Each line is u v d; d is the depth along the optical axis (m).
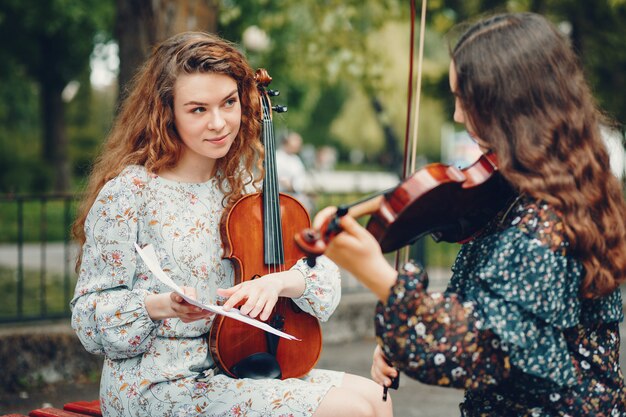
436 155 30.59
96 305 2.44
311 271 2.66
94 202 2.54
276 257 2.71
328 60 9.69
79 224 2.71
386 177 29.00
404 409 4.82
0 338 4.88
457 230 2.07
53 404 4.71
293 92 16.05
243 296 2.42
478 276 1.88
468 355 1.81
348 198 8.55
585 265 1.87
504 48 1.92
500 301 1.82
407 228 1.97
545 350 1.84
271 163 2.79
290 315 2.71
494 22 1.98
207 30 5.39
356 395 2.41
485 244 1.98
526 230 1.85
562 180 1.86
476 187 1.93
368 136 31.00
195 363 2.53
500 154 1.90
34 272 8.73
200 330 2.56
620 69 9.67
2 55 18.52
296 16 10.84
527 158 1.88
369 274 1.85
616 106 9.48
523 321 1.82
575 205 1.85
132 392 2.47
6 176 20.27
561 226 1.85
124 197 2.50
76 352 5.15
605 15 9.38
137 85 2.67
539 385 1.92
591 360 1.96
